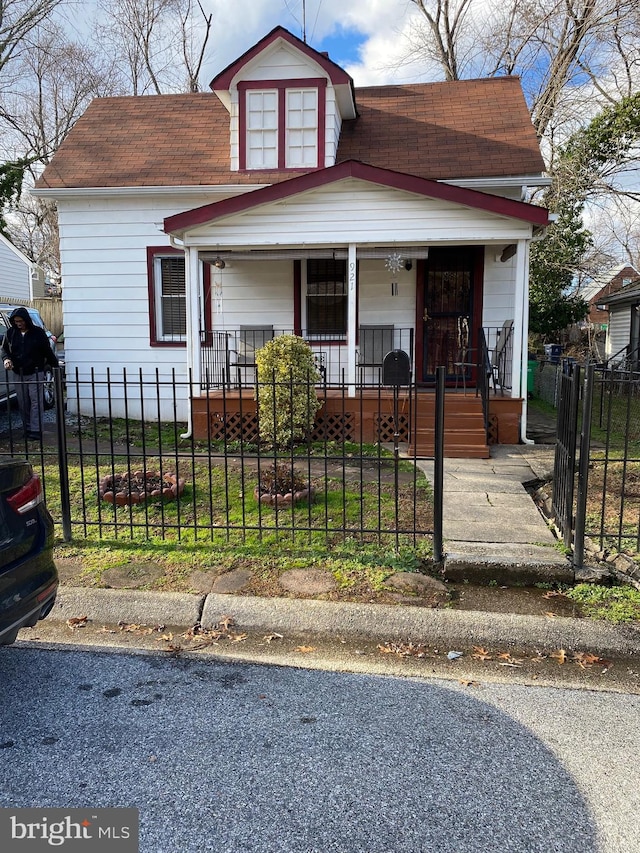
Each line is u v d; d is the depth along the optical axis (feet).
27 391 27.22
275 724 9.41
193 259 29.58
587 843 7.02
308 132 35.45
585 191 62.44
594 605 13.43
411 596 13.85
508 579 14.62
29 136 89.10
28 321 26.99
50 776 8.14
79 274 36.04
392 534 17.07
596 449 27.63
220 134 39.86
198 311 30.09
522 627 12.45
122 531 17.43
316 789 7.91
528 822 7.34
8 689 10.45
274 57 35.12
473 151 35.53
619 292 66.49
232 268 35.96
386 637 12.54
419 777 8.16
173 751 8.71
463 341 34.76
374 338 34.99
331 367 35.50
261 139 35.63
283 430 27.17
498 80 43.06
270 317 36.04
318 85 34.96
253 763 8.43
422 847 6.95
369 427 29.35
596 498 20.58
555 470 18.54
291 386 17.26
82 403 36.88
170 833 7.14
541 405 44.01
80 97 86.28
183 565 15.29
